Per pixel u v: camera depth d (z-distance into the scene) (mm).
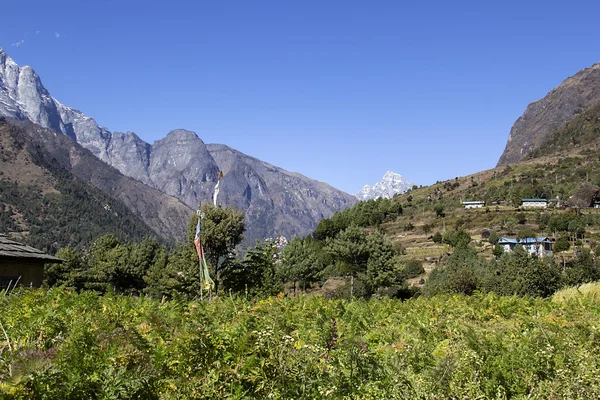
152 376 4715
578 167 189750
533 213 131625
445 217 138875
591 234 104688
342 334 7109
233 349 5512
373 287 58969
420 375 5691
